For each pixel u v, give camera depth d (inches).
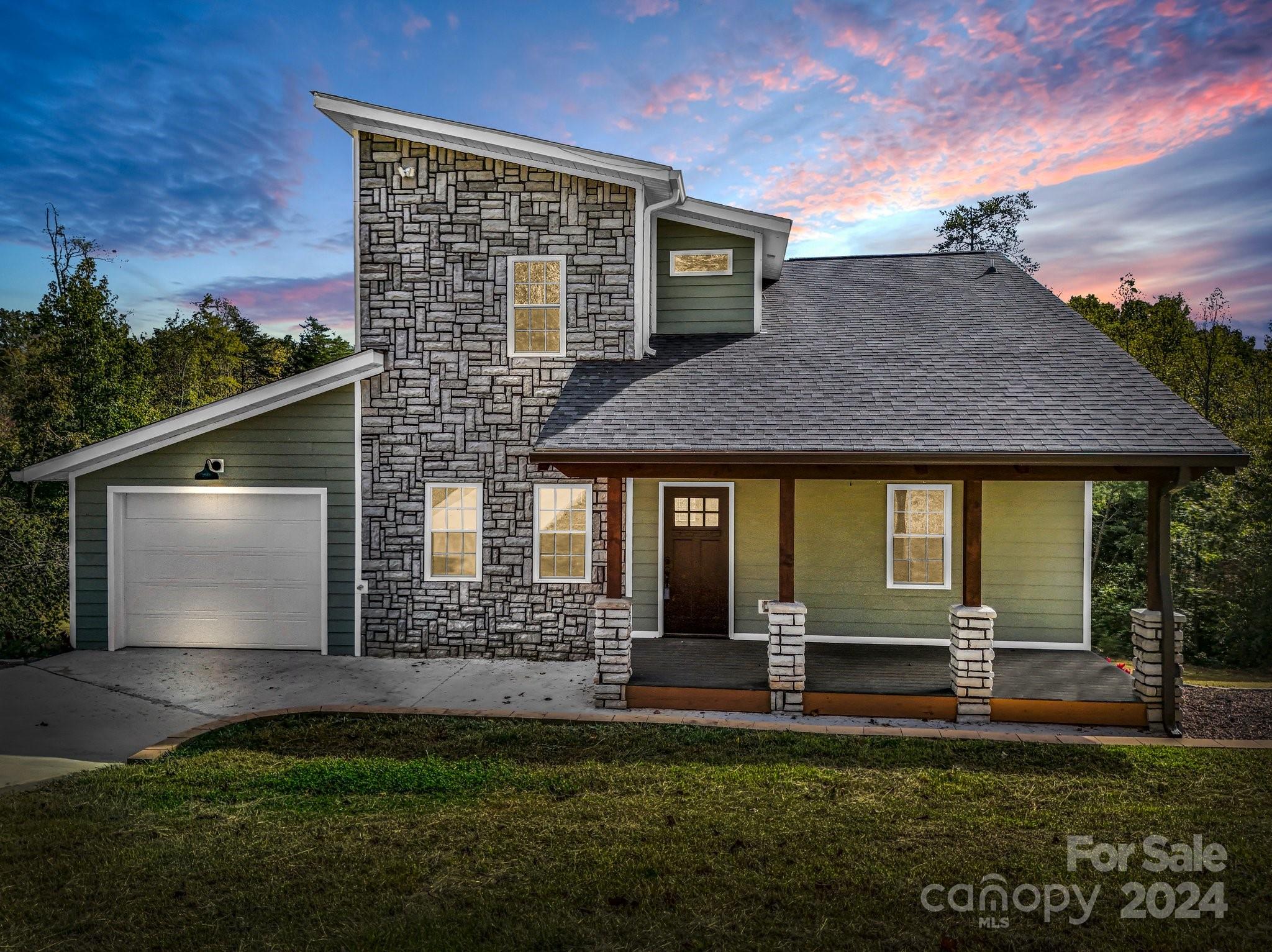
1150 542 301.4
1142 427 307.1
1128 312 1158.3
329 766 246.2
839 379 369.7
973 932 155.7
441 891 169.9
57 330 771.4
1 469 555.5
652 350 417.7
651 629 417.7
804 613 309.6
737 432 321.4
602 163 392.5
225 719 295.9
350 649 406.9
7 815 208.2
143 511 414.0
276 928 156.4
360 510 407.2
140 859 183.9
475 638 403.5
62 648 412.8
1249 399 880.3
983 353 391.9
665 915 161.3
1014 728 295.7
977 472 303.3
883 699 307.3
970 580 304.8
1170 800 221.0
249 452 408.8
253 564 412.5
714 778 236.1
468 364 408.2
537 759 254.4
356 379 404.5
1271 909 164.6
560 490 405.1
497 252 408.5
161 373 1508.4
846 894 169.5
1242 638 434.6
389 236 411.2
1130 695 307.4
